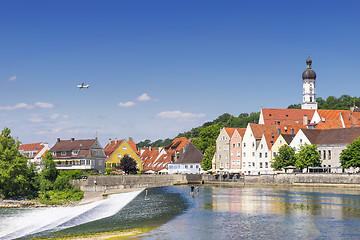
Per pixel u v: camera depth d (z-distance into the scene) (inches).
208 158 6870.1
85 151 6235.2
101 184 5147.6
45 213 3016.7
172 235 1884.8
